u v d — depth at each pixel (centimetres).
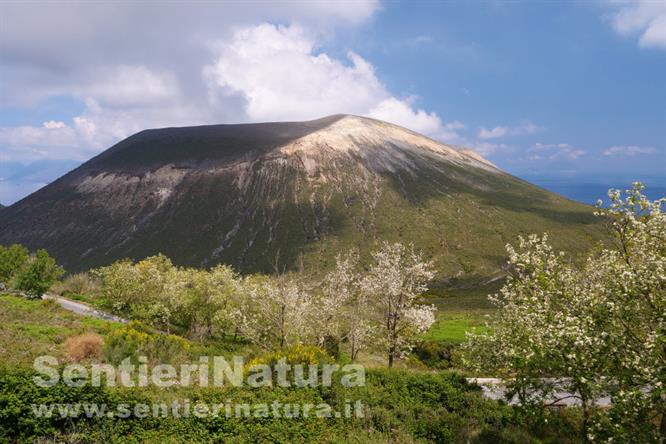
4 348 2495
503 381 2250
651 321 1520
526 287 1958
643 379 1427
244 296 3531
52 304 4794
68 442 1537
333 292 3212
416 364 4391
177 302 4253
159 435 1662
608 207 1723
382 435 1966
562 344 1552
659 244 1631
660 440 1408
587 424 1925
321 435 1897
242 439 1727
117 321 4381
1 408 1516
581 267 2028
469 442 1973
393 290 3077
